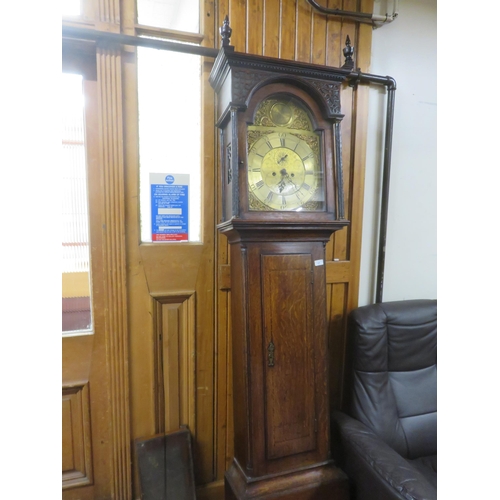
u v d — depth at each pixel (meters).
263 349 1.10
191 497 1.24
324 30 1.44
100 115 1.19
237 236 1.09
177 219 1.33
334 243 1.54
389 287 1.66
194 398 1.35
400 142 1.63
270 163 1.09
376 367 1.36
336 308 1.56
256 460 1.09
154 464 1.25
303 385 1.15
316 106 1.13
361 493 1.08
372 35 1.54
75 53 1.18
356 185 1.54
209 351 1.37
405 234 1.67
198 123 1.34
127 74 1.22
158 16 1.37
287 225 1.07
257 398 1.09
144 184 1.29
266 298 1.10
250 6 1.32
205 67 1.29
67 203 1.23
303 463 1.15
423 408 1.39
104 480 1.28
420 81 1.64
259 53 1.34
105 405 1.27
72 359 1.23
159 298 1.30
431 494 0.88
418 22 1.62
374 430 1.29
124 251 1.25
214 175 1.33
